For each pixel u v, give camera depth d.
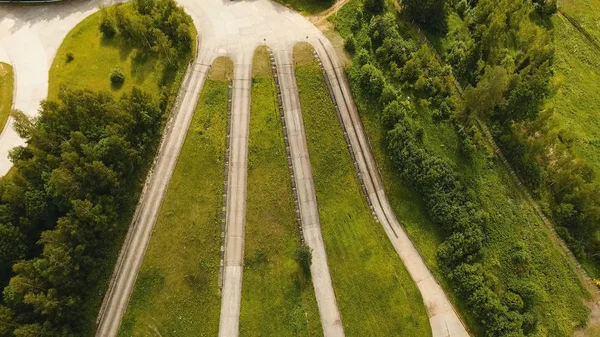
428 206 68.38
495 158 73.69
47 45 74.88
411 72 74.75
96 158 57.47
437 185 67.69
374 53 78.94
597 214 66.75
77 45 74.75
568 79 91.12
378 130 73.19
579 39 99.12
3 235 52.84
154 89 71.25
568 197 69.44
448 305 64.12
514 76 73.56
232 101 73.69
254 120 72.38
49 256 51.81
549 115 71.38
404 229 69.12
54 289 52.53
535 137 76.62
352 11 82.62
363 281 64.94
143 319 59.28
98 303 58.81
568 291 65.19
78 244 55.25
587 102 88.56
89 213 54.94
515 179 72.81
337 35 80.25
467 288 62.91
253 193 67.94
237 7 82.81
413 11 82.12
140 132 65.50
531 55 79.88
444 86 75.44
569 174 69.06
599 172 78.62
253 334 60.59
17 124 56.97
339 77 76.62
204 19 81.06
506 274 65.06
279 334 61.00
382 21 78.69
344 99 75.38
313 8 83.44
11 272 55.06
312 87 75.31
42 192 55.66
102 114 61.25
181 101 72.25
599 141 83.00
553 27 99.31
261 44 78.38
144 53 73.88
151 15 75.69
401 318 62.97
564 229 68.62
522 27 89.88
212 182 67.56
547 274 66.00
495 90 64.94
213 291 62.41
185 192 66.00
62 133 58.84
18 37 76.00
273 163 70.25
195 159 68.19
